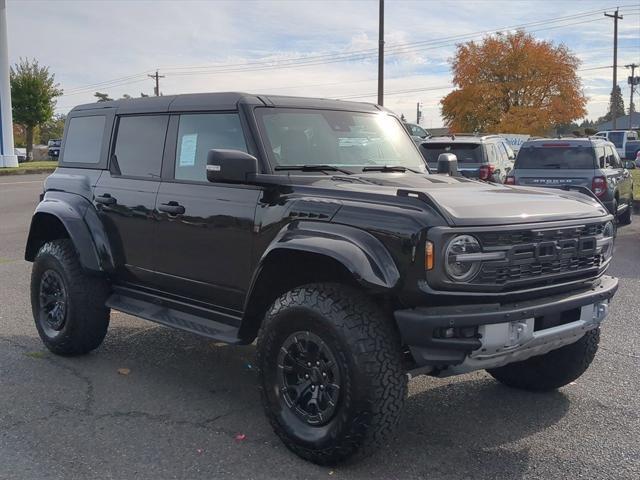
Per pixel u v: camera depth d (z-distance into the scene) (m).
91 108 5.97
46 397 4.85
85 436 4.20
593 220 4.12
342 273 3.96
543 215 3.90
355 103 5.38
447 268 3.52
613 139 34.88
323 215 3.94
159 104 5.23
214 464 3.85
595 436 4.26
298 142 4.68
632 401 4.84
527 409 4.70
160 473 3.74
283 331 3.91
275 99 4.77
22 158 45.56
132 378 5.26
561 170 12.55
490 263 3.61
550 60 38.16
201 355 5.86
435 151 14.64
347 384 3.60
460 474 3.76
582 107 39.00
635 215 15.99
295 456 3.94
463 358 3.58
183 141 4.97
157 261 5.03
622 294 8.00
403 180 4.49
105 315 5.60
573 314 4.03
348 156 4.91
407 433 4.29
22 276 9.09
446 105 40.62
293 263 4.14
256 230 4.27
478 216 3.66
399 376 3.63
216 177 4.11
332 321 3.64
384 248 3.65
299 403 3.93
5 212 16.11
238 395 4.93
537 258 3.78
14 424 4.37
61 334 5.60
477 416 4.57
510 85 38.56
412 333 3.53
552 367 4.80
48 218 5.91
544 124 37.69
